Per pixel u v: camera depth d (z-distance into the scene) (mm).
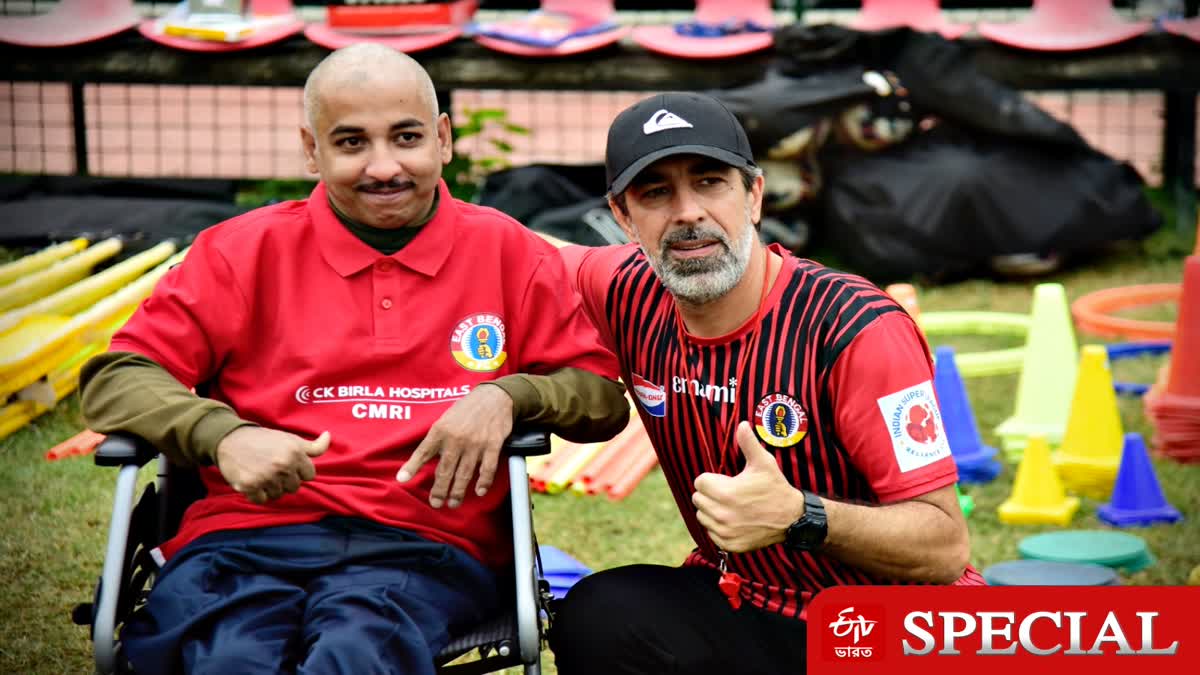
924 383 3102
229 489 3260
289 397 3236
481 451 3066
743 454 3176
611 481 5586
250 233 3275
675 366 3295
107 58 8961
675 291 3123
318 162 3246
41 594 4570
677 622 3205
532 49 8625
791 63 8516
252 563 3127
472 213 3375
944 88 8492
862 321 3096
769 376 3162
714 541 2959
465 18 9133
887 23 9109
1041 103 13273
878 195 8516
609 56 8672
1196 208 9383
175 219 8664
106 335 6570
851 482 3178
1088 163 8711
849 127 8617
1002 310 8102
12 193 9195
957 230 8438
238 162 12062
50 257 7828
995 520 5430
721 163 3061
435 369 3264
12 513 5199
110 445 3076
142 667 2982
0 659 4145
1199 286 5953
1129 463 5398
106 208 8766
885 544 3002
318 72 3166
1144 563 4887
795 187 8664
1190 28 8586
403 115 3145
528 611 3004
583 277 3578
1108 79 8570
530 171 8680
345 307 3250
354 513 3191
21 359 5973
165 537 3379
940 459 3088
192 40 8898
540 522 5266
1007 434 6109
